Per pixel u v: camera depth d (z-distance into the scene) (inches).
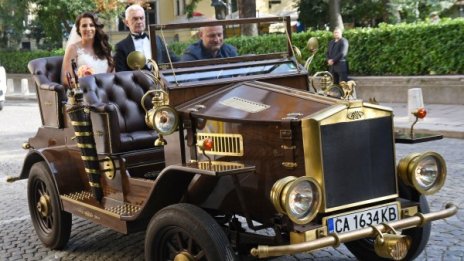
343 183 180.2
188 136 203.8
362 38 734.5
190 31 220.5
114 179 233.3
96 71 280.8
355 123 181.9
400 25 705.6
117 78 258.2
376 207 185.8
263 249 165.3
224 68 220.7
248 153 189.2
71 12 1139.9
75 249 259.4
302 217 170.6
